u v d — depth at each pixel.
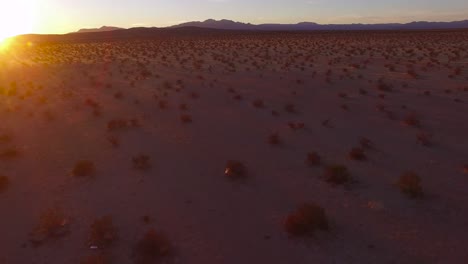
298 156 15.20
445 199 11.44
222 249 9.27
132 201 11.70
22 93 29.91
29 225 10.56
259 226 10.22
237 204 11.41
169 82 32.97
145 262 8.73
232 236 9.80
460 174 13.20
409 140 16.98
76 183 13.05
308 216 9.80
